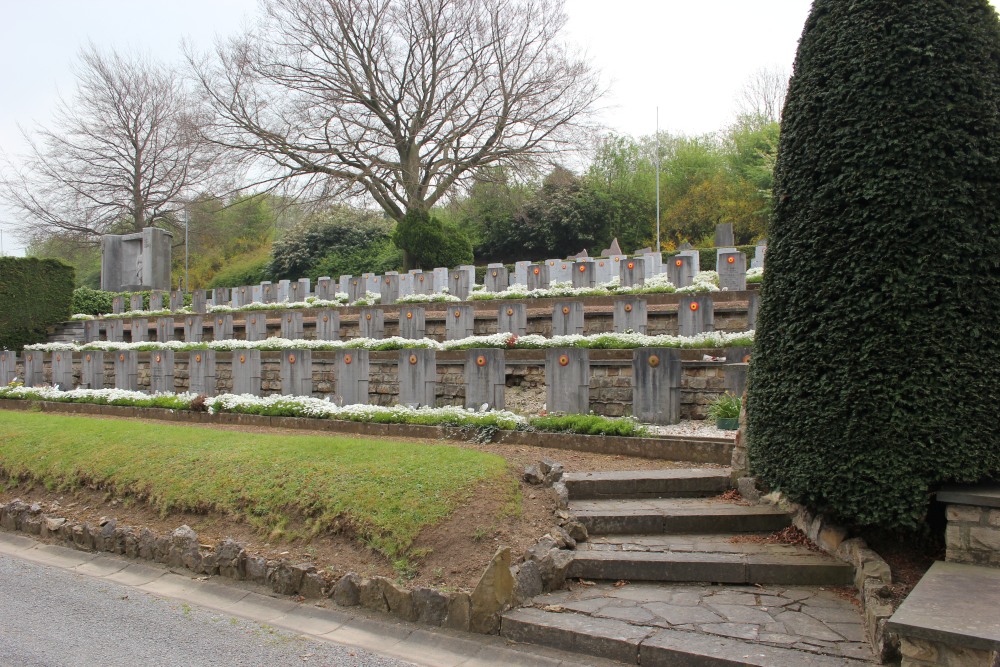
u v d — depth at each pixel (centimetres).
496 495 677
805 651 470
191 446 938
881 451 565
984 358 547
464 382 1283
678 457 866
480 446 952
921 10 575
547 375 1109
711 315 1359
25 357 1927
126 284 3669
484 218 4284
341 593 603
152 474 863
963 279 551
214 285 5062
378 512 661
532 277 2191
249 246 5703
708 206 4297
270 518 716
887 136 575
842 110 601
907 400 557
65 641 548
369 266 4403
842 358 588
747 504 731
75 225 4391
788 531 673
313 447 870
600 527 687
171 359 1611
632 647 486
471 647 521
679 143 5244
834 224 602
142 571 730
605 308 1566
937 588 463
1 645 541
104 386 1845
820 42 627
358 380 1305
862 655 464
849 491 580
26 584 699
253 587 655
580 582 606
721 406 989
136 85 4338
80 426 1152
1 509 923
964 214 555
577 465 848
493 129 3156
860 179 585
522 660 499
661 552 630
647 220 4506
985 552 520
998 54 575
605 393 1140
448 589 566
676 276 1842
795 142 641
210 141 3008
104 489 885
